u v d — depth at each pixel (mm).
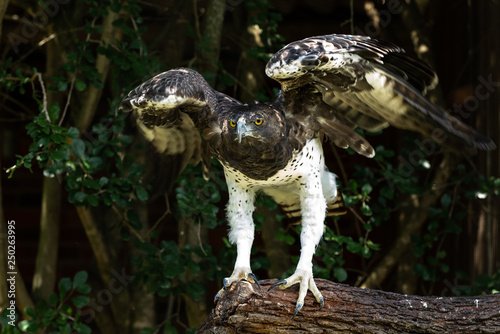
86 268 13188
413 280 11250
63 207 13148
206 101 6043
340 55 5484
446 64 11570
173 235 12781
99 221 10273
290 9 11430
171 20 10445
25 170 13102
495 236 10117
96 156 8680
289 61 5453
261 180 6094
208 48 9492
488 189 9703
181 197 8523
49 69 10289
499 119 10023
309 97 6004
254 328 5551
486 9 10375
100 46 8961
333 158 12383
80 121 9789
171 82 5828
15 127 12844
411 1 11156
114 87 9477
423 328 5555
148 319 10570
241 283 5672
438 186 10211
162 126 6516
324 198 6238
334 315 5574
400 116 5941
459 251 11188
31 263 13070
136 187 8617
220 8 9828
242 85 9992
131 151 9828
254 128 5688
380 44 5574
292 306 5574
